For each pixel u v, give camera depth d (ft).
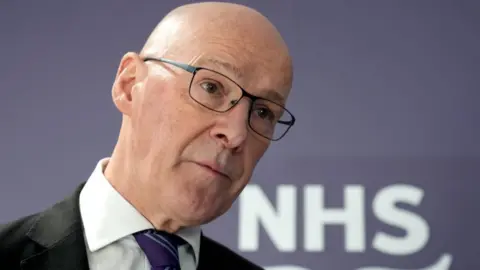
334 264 11.80
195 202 5.86
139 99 6.07
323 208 12.00
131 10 13.11
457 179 11.96
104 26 13.07
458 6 12.59
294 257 11.88
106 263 6.02
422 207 11.89
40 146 12.58
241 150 5.96
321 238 11.90
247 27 6.05
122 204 6.20
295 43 12.71
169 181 5.88
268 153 12.25
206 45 5.92
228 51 5.88
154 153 5.90
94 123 12.66
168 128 5.84
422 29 12.57
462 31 12.50
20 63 12.91
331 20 12.75
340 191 12.04
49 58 12.94
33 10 13.14
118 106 6.29
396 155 12.11
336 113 12.36
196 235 6.50
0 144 12.59
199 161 5.79
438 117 12.20
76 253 5.91
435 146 12.09
